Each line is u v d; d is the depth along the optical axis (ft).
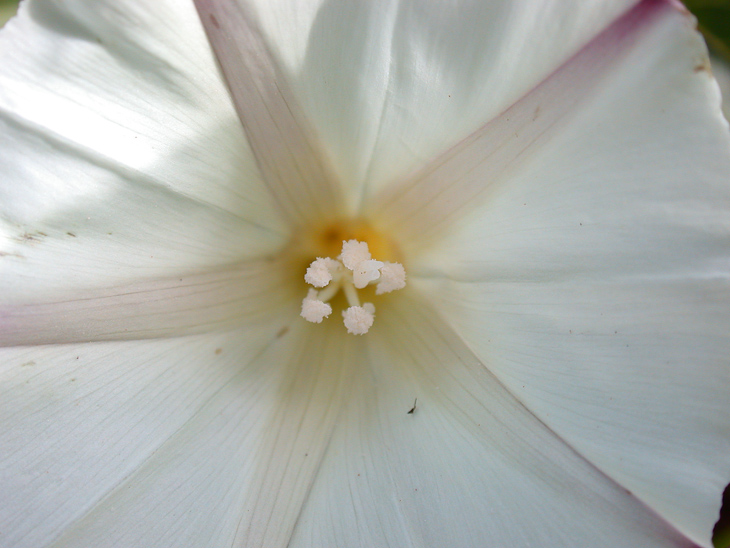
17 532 0.19
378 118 0.20
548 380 0.20
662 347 0.19
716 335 0.19
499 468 0.20
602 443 0.19
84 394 0.20
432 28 0.19
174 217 0.20
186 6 0.18
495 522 0.20
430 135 0.20
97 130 0.19
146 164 0.19
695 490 0.19
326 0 0.18
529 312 0.20
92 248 0.20
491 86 0.19
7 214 0.19
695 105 0.18
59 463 0.20
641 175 0.19
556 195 0.19
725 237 0.18
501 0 0.18
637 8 0.17
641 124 0.18
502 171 0.19
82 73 0.18
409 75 0.19
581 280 0.20
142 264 0.20
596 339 0.20
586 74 0.18
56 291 0.19
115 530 0.20
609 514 0.19
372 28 0.19
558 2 0.18
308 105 0.20
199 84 0.19
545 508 0.20
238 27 0.18
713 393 0.19
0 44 0.18
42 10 0.17
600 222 0.19
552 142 0.19
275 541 0.20
